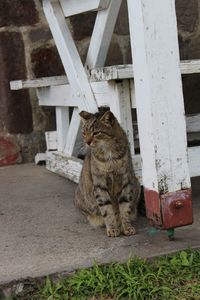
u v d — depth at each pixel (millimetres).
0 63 3979
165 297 2410
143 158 2676
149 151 2631
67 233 2914
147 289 2438
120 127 2936
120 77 2930
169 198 2617
